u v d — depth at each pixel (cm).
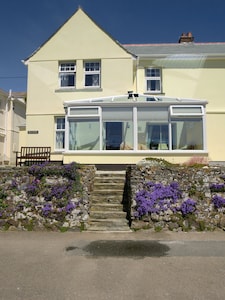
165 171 829
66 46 1533
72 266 505
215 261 527
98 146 1173
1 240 683
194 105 1165
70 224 782
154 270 484
